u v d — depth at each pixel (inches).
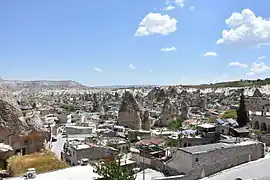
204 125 2503.7
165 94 7101.4
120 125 3462.1
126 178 1148.5
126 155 1914.4
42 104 7293.3
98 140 2527.1
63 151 2142.0
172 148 1844.2
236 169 1638.8
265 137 2310.5
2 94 1715.1
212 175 1546.5
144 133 2871.6
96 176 1155.3
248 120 3038.9
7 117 1676.9
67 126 3427.7
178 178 1427.2
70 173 1197.1
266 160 1808.6
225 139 1971.0
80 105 7519.7
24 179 1130.0
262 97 4722.0
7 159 1524.4
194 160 1487.5
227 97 7475.4
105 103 7012.8
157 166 1664.6
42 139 1811.0
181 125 3521.2
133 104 3491.6
